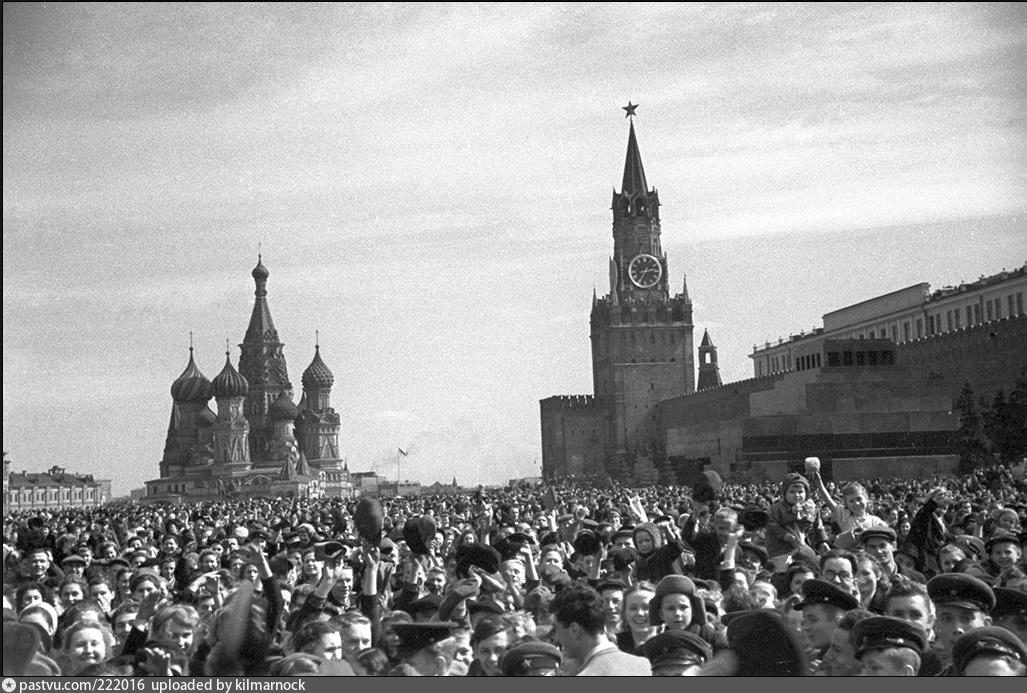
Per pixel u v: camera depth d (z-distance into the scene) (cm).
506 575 2175
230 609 1512
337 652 1537
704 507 2305
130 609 2034
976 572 2008
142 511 10531
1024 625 1625
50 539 3847
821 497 2736
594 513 4550
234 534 3662
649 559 2208
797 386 17488
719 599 1873
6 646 1577
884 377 17050
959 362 16562
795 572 1969
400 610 1997
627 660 1366
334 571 1991
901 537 3150
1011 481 7281
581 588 1409
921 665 1412
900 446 15425
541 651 1394
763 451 15562
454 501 8656
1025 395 12506
